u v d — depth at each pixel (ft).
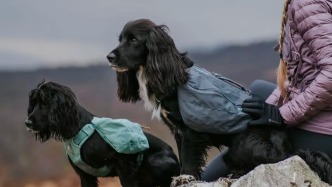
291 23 36.65
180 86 38.70
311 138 36.99
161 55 39.27
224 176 40.91
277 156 37.32
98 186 42.91
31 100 41.81
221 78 39.73
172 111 39.45
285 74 37.35
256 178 34.88
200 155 39.50
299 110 36.11
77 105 41.11
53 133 41.39
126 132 40.42
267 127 38.01
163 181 42.24
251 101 38.24
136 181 41.37
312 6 35.68
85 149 40.68
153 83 39.22
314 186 34.68
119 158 40.75
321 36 35.42
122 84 41.63
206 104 38.04
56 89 41.09
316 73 36.11
